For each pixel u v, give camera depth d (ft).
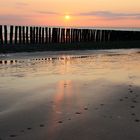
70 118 24.52
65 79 41.63
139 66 57.52
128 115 25.53
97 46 109.81
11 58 65.98
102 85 37.63
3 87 35.68
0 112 25.72
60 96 31.76
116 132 21.62
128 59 70.64
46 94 32.55
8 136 20.61
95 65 57.93
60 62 61.57
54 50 90.53
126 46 119.75
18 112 25.82
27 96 31.50
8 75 44.04
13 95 31.83
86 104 28.73
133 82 39.96
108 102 29.58
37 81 39.83
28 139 20.21
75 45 104.68
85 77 43.47
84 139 20.38
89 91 34.19
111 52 91.35
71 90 34.60
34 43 97.25
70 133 21.36
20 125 22.68
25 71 48.14
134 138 20.66
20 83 38.24
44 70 49.78
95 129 22.15
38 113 25.67
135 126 22.89
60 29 107.45
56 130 21.84
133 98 31.24
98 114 25.68
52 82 39.27
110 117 24.93
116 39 130.62
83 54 81.61
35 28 98.99
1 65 54.49
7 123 23.04
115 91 34.27
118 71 50.19
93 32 120.98
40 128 22.17
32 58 67.41
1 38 87.86
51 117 24.70
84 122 23.59
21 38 94.43
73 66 55.67
